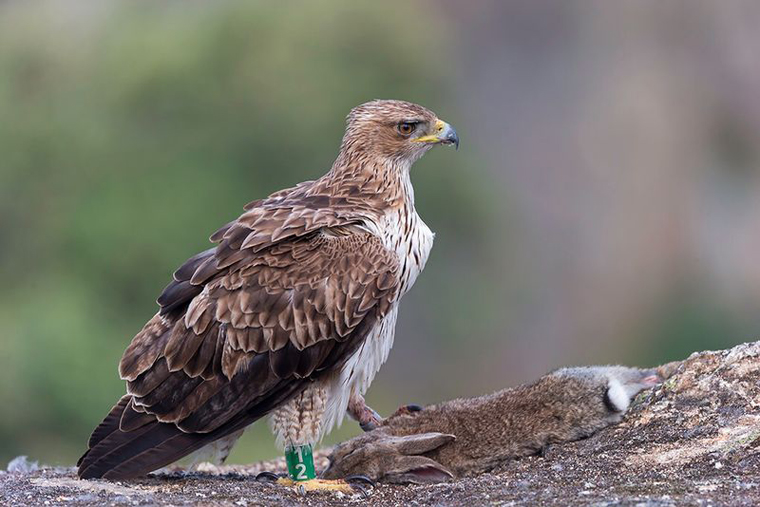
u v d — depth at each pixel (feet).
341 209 28.12
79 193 112.57
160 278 107.14
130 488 25.35
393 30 121.80
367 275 27.17
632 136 146.41
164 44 120.16
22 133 115.96
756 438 25.57
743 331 140.67
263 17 119.44
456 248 121.39
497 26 146.00
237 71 118.01
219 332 26.32
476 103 143.43
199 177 113.29
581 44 147.74
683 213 146.51
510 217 133.18
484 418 28.07
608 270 141.18
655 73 149.28
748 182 150.00
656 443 26.45
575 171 144.97
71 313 96.17
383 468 27.09
